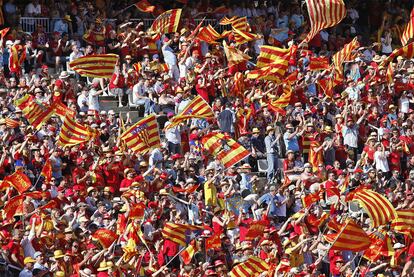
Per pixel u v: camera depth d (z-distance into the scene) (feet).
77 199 440.04
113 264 403.34
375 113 528.63
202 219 451.12
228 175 467.93
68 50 527.81
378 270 441.27
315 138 504.02
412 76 556.10
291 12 589.73
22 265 407.85
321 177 486.79
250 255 426.92
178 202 448.65
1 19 533.14
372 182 495.82
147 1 578.25
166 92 502.79
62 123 463.42
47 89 487.20
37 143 455.63
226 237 438.81
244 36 538.47
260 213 459.73
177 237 422.41
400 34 614.34
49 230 416.67
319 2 494.59
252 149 494.59
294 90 521.65
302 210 448.65
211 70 521.24
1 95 478.18
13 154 448.65
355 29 606.55
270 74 514.68
